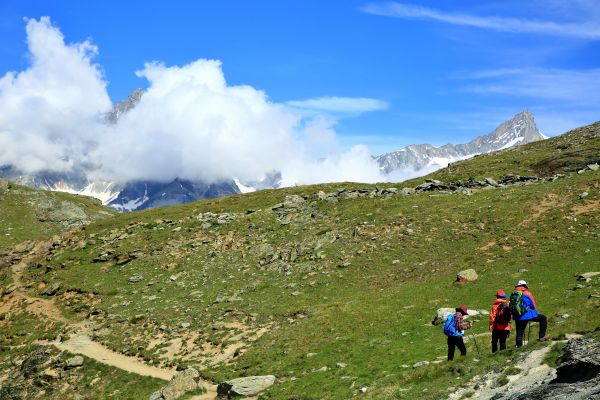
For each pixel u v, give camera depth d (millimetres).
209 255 81688
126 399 46156
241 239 85188
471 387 22281
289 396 33938
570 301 36594
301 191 112312
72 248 97312
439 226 69250
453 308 43312
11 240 136500
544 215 62469
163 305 66938
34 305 77500
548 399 17047
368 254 67125
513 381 20656
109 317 66812
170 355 52875
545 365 20609
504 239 59375
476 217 68500
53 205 164750
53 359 57844
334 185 117000
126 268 83312
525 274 48312
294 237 80438
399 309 47625
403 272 59375
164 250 86750
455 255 59531
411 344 37562
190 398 40438
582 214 59656
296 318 53281
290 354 43844
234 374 43156
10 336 68625
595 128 124250
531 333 29484
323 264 67875
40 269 91438
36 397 52688
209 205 113000
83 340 61375
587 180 70750
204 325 57750
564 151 107438
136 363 53156
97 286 78000
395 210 79750
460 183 90000
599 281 40375
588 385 16656
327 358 40188
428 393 23391
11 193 165375
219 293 66625
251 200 110438
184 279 75000
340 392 31328
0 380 58812
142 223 102000
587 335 21422
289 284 64500
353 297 55188
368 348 39594
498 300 25375
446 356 31516
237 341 51094
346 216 83250
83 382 51875
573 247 52188
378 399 25312
